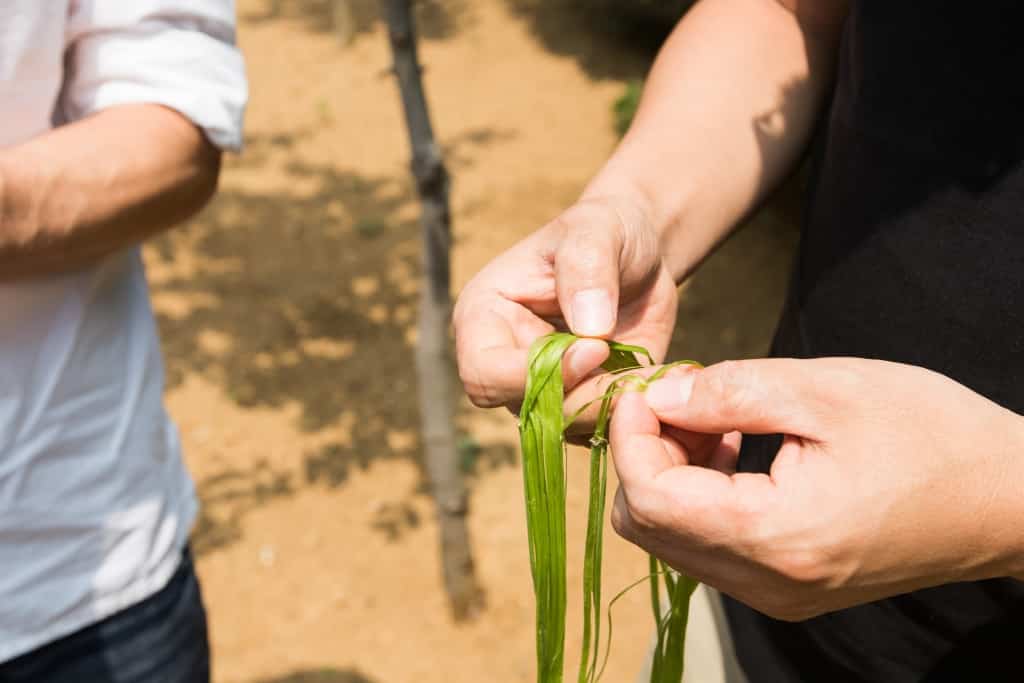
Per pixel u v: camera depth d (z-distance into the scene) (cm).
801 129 63
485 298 56
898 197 52
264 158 330
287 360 232
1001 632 51
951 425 44
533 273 56
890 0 52
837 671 56
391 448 205
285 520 187
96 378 71
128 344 73
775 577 44
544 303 56
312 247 279
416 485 196
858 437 43
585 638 52
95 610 73
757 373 46
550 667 53
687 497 44
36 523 69
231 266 269
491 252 274
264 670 157
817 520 43
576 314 51
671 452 48
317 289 260
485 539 182
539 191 308
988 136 48
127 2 66
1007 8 47
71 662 73
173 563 78
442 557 167
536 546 52
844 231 55
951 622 52
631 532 47
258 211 298
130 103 67
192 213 74
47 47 63
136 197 67
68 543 71
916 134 51
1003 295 49
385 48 420
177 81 68
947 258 50
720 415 46
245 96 72
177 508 79
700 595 66
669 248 60
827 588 44
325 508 190
